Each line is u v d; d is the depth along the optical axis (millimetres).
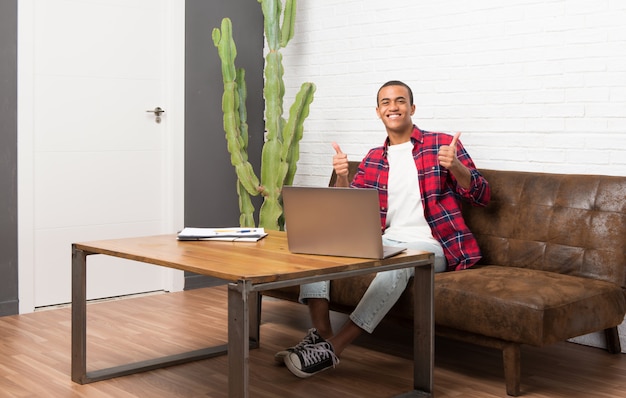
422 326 2588
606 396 2670
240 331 1995
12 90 3854
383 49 4133
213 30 4270
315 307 2996
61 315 3861
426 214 3182
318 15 4480
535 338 2549
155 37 4441
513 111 3574
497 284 2744
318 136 4523
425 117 3943
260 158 4887
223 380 2807
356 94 4289
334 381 2799
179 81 4488
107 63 4254
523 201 3254
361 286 2961
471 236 3191
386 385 2756
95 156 4234
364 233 2289
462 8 3748
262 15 4840
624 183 3000
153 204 4504
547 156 3463
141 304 4105
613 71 3230
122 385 2738
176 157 4504
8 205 3855
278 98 4246
